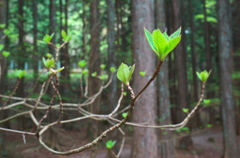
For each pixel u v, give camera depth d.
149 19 5.27
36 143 9.02
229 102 8.99
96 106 7.32
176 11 11.70
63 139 8.85
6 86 8.82
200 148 12.44
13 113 11.11
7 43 7.70
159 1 7.98
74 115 9.44
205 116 22.34
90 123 8.35
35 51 7.93
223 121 9.16
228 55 9.02
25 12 15.85
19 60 8.21
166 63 7.98
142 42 5.24
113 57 9.99
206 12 18.25
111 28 10.10
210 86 13.04
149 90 5.28
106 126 9.73
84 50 6.81
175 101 17.62
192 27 18.09
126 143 9.57
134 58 5.34
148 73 5.20
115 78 9.78
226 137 9.06
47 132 10.20
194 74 17.92
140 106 5.28
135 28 5.36
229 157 8.91
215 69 20.58
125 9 14.40
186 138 11.66
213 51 20.06
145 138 5.27
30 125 12.09
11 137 10.32
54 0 11.30
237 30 16.81
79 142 6.16
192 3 18.45
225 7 9.06
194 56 18.16
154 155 5.27
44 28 16.44
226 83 9.02
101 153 8.66
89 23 9.74
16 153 8.42
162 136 7.41
